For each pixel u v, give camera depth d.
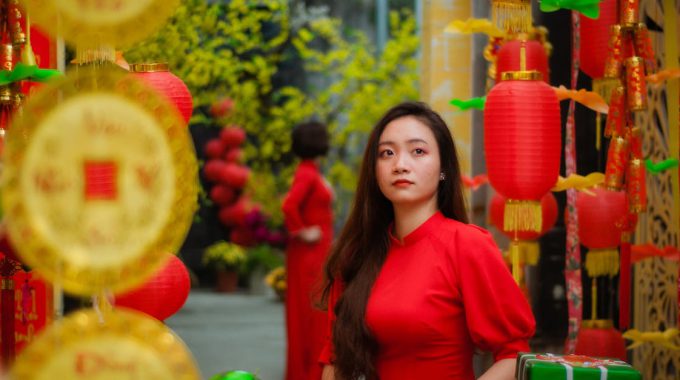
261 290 11.17
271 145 9.49
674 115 3.60
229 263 11.11
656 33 3.93
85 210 1.43
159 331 1.45
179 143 1.47
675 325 3.91
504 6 3.01
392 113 2.41
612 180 3.01
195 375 1.45
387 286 2.33
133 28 1.59
